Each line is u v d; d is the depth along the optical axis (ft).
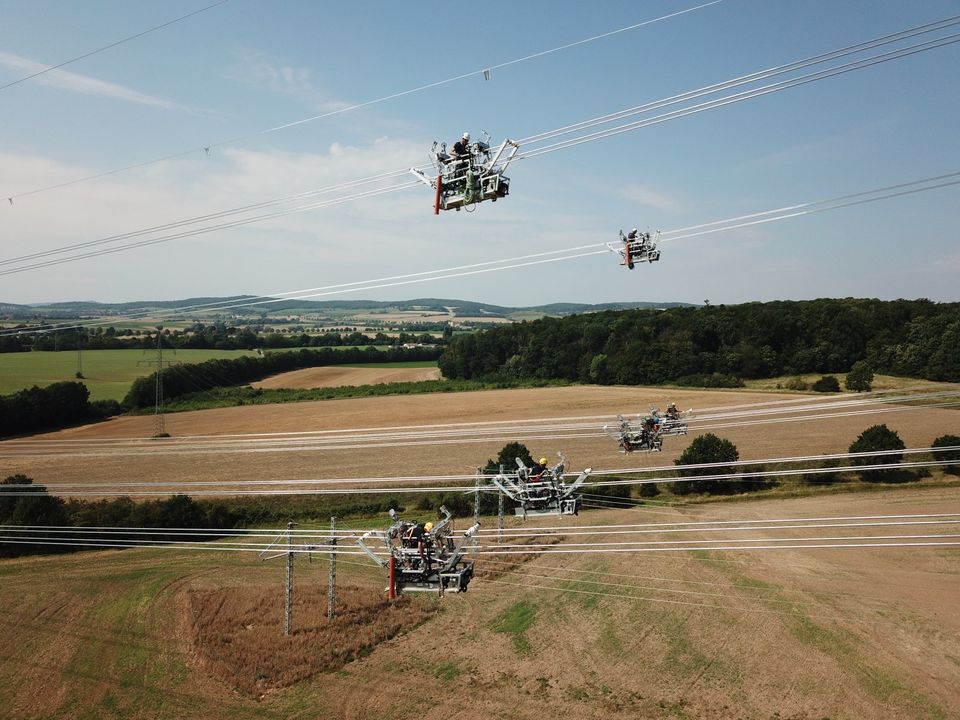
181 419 305.12
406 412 309.63
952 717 97.60
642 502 189.67
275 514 192.24
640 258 85.25
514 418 285.43
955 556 148.46
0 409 266.77
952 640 116.57
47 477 218.79
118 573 159.63
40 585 153.69
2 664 120.67
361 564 162.50
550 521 179.52
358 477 208.54
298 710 106.22
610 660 115.44
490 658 118.21
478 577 148.87
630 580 143.95
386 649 123.03
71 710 107.55
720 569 147.02
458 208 67.82
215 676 115.75
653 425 120.47
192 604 141.69
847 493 186.50
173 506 180.96
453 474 204.74
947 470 191.52
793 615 126.52
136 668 118.93
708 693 105.40
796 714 99.55
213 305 136.05
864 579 140.05
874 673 108.37
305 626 130.82
